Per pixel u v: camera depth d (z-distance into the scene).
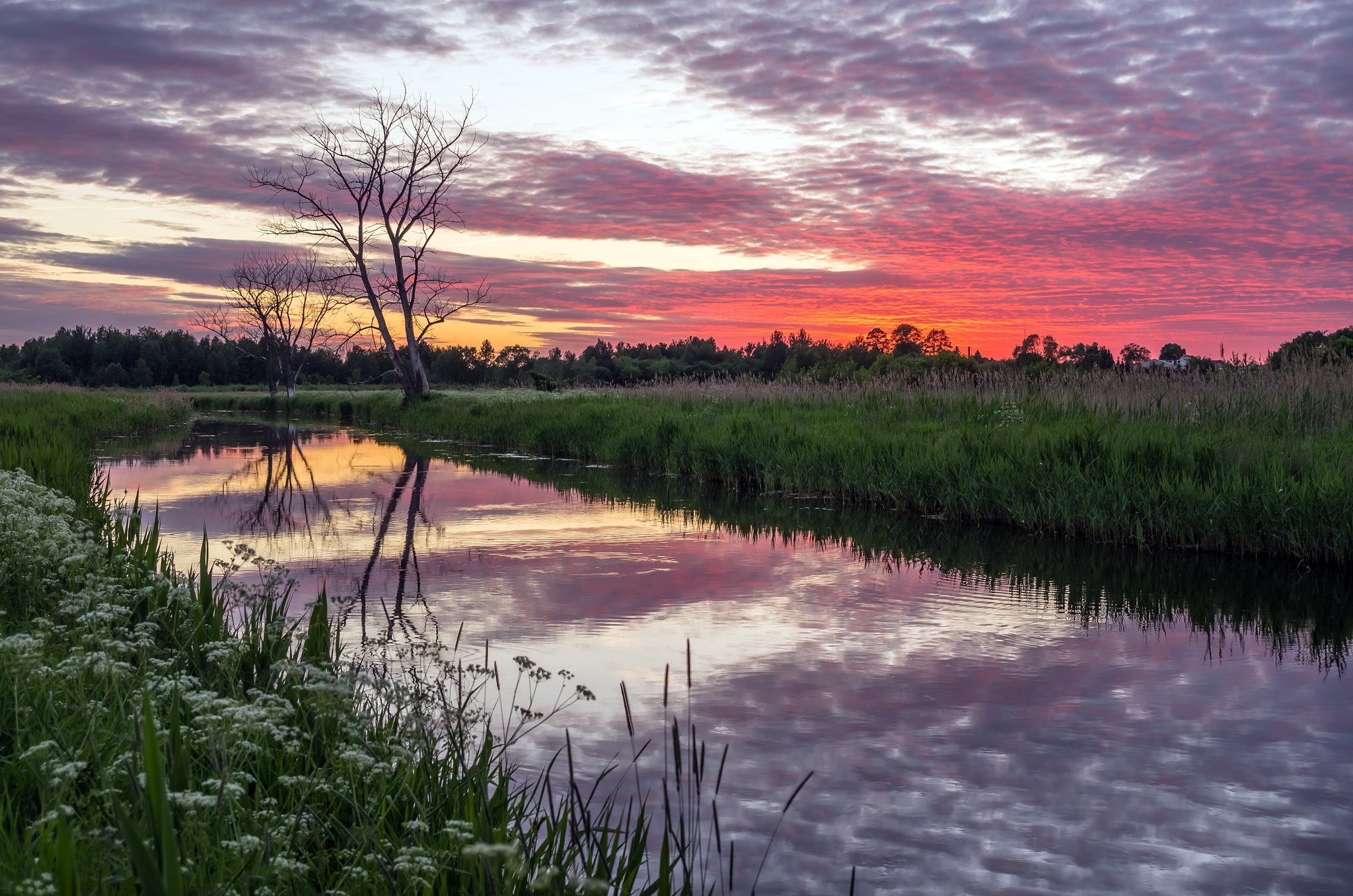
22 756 2.33
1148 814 3.45
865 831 3.29
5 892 1.75
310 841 2.46
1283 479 8.11
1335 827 3.35
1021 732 4.22
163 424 31.08
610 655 5.32
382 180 31.92
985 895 2.89
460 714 3.06
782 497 12.41
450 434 25.50
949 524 10.09
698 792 2.40
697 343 76.81
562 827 2.59
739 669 5.09
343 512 10.96
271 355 62.47
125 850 1.90
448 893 2.28
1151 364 14.83
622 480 14.62
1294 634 5.88
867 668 5.12
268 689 3.49
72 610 3.69
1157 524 8.71
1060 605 6.58
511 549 8.63
